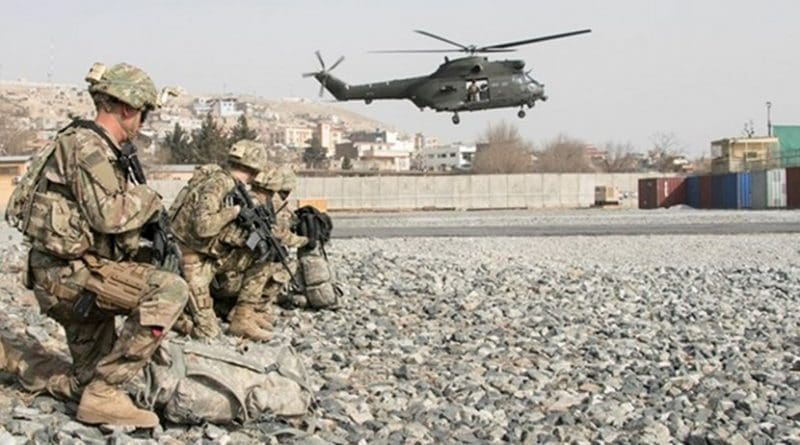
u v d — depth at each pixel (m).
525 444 6.02
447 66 39.62
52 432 5.01
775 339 10.59
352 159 189.12
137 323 5.16
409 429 6.07
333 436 5.77
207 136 92.06
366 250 22.98
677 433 6.45
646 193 76.31
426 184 80.50
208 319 8.42
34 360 5.97
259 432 5.51
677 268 19.81
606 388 7.83
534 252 26.08
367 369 8.09
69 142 5.08
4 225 36.97
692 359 9.25
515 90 39.44
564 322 11.38
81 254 5.16
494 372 8.21
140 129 5.36
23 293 10.16
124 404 5.29
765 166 73.06
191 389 5.32
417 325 10.66
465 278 15.31
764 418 6.88
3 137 86.62
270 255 8.63
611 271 18.44
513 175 82.19
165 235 5.28
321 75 42.34
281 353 6.02
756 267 20.44
